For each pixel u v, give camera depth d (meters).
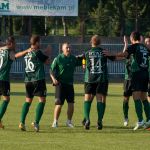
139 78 35.84
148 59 36.25
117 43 92.69
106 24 102.12
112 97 61.66
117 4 110.69
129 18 96.69
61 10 96.31
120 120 41.34
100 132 34.81
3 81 35.62
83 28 95.50
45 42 93.19
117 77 90.38
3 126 35.78
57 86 36.50
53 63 36.31
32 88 35.25
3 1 95.06
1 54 35.62
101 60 36.09
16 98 59.06
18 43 90.94
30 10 95.44
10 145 29.59
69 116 37.09
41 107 35.00
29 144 29.97
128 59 37.38
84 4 117.56
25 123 38.91
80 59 36.75
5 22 101.69
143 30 93.81
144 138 32.47
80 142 30.81
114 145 29.86
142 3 113.62
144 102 36.81
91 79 36.03
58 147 29.11
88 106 36.28
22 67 90.38
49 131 35.03
